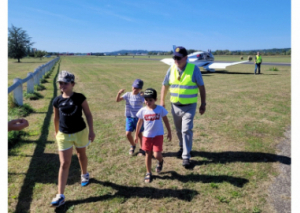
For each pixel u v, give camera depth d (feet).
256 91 34.12
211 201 9.34
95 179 10.98
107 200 9.43
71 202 9.34
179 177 11.12
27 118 20.53
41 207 9.02
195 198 9.52
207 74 59.26
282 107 24.54
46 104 26.03
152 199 9.49
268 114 21.90
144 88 36.78
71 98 9.15
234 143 15.14
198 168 11.95
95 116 21.72
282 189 10.03
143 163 12.63
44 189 10.16
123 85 40.86
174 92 12.20
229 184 10.43
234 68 80.28
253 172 11.41
